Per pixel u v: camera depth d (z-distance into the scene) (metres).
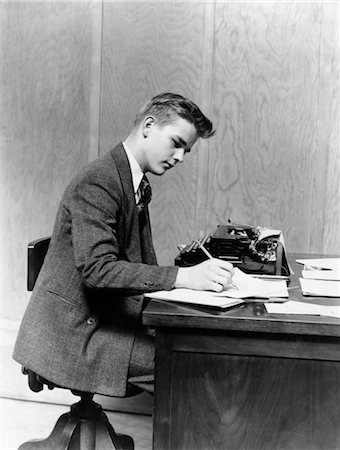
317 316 1.77
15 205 3.67
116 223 2.17
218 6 3.32
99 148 3.52
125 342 2.15
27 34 3.56
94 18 3.45
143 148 2.24
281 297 2.01
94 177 2.10
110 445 2.38
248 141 3.35
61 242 2.20
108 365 2.12
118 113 3.48
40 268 2.38
